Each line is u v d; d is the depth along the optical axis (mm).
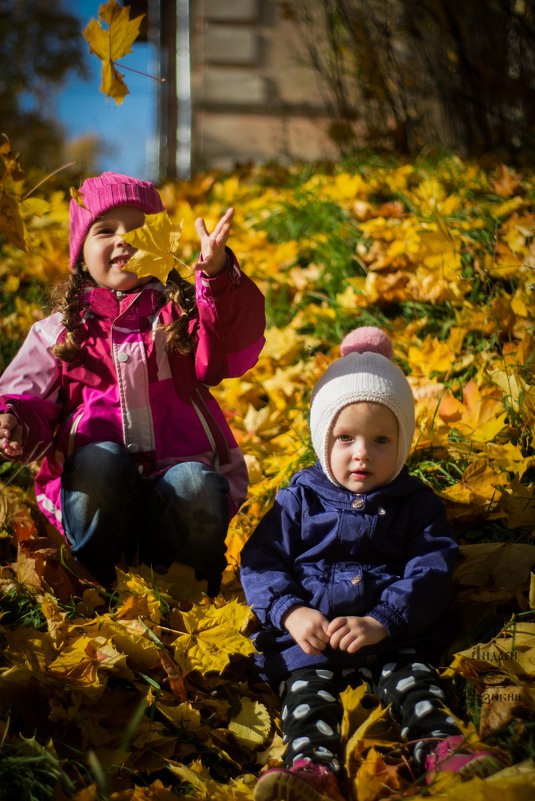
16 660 1782
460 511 2311
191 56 9289
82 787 1547
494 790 1327
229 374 2182
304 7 6875
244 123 9297
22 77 13242
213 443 2195
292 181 5152
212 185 5617
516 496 2254
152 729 1686
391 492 1995
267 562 1970
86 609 2008
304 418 2939
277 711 1815
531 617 1959
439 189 4156
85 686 1711
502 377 2654
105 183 2178
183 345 2119
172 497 2055
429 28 6031
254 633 1943
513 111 6074
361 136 6348
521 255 3314
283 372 3281
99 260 2162
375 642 1757
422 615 1809
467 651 1760
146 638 1856
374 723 1672
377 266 3734
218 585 2160
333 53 6539
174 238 1825
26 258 4309
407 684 1713
